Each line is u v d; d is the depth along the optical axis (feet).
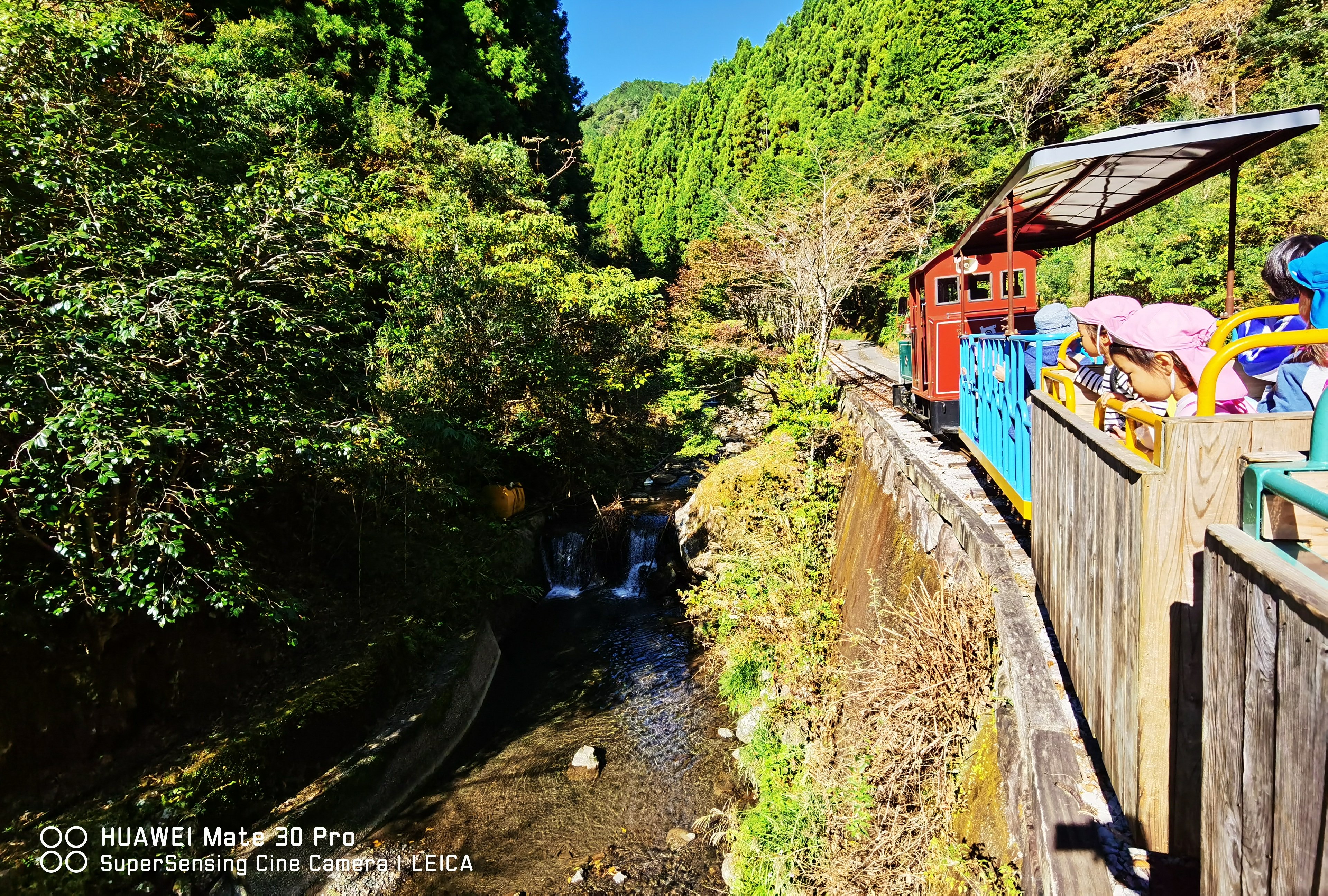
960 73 90.99
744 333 53.93
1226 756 4.40
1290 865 3.48
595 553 40.78
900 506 19.16
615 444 46.78
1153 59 67.92
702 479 44.68
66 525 14.78
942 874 10.11
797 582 24.52
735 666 25.07
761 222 52.70
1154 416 6.29
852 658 18.30
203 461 16.43
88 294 13.01
